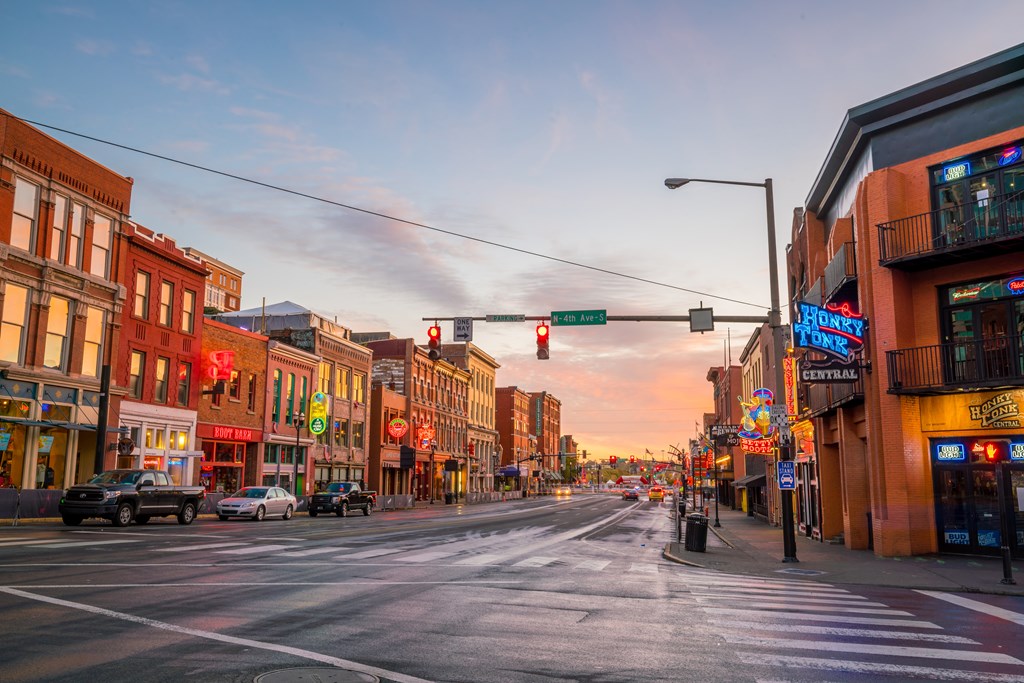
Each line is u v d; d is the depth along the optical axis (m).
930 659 7.88
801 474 30.12
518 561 17.12
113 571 12.80
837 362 20.25
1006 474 18.45
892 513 19.58
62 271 30.05
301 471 49.31
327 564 15.13
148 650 7.39
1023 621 10.34
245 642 7.86
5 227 27.78
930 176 20.00
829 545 23.91
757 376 45.66
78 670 6.60
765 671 7.25
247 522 30.72
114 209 33.28
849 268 22.23
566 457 164.25
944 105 19.62
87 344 31.86
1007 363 18.48
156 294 36.16
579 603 11.18
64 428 29.52
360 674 6.73
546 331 20.67
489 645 8.08
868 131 21.12
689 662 7.54
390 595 11.36
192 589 11.22
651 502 77.06
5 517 24.05
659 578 14.80
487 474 91.56
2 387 27.55
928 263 19.55
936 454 19.56
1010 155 18.56
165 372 36.88
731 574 16.06
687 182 20.45
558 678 6.84
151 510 25.50
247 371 43.88
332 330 56.12
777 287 19.34
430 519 35.84
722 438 50.69
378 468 61.41
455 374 81.25
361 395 58.53
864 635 9.13
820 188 26.33
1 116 27.56
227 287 95.94
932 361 19.52
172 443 37.03
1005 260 18.62
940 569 16.70
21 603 9.58
